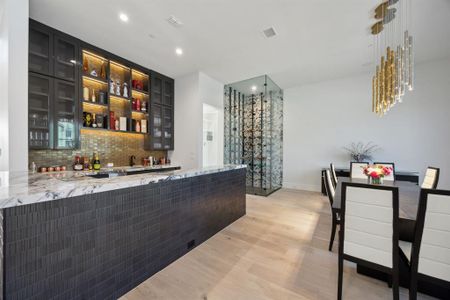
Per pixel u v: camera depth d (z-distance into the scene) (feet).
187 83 14.60
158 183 6.13
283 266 6.36
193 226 7.52
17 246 3.40
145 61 12.35
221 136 16.66
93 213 4.50
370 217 4.58
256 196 15.81
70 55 9.64
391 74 8.12
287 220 10.51
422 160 13.67
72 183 4.48
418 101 13.78
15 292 3.37
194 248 7.50
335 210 5.93
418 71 13.71
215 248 7.52
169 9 7.70
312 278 5.76
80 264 4.27
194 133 14.25
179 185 6.90
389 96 8.31
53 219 3.85
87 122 10.39
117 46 10.48
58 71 9.04
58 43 9.06
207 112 16.71
